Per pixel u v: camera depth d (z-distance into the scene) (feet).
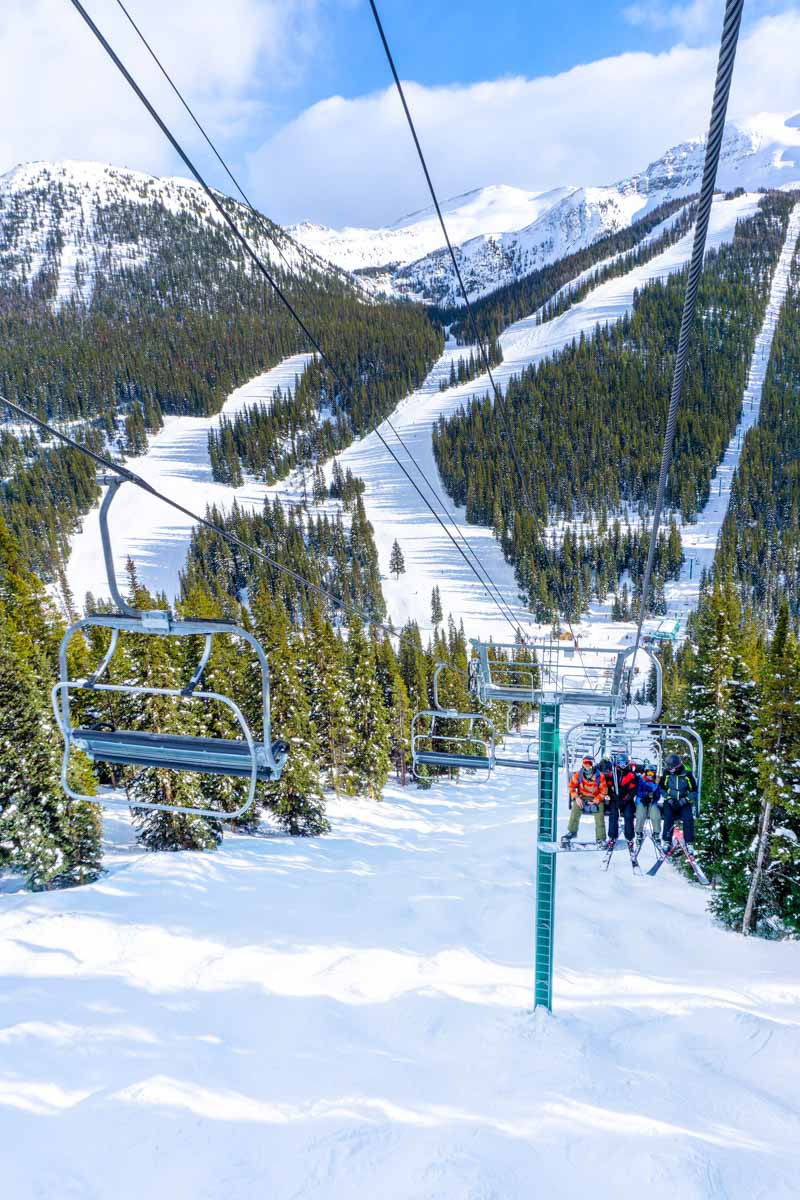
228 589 491.72
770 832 77.10
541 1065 43.80
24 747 90.33
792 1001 59.41
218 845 111.45
